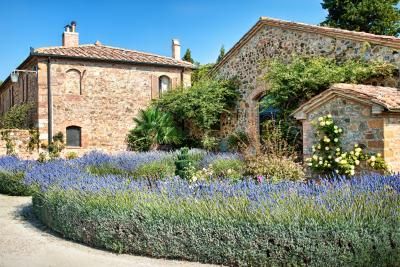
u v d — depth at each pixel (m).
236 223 4.36
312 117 8.76
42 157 13.34
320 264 3.96
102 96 17.88
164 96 17.80
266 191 5.18
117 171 10.20
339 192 4.80
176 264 4.49
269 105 12.65
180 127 17.44
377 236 3.87
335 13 24.64
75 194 5.84
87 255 4.89
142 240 4.82
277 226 4.14
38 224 6.68
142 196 5.34
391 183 5.18
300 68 11.62
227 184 5.57
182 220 4.61
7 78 21.95
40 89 16.66
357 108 7.81
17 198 9.44
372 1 23.28
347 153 7.91
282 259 4.11
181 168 8.68
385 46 9.68
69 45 19.64
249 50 14.55
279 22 12.89
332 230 3.93
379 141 7.42
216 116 15.69
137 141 17.75
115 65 18.19
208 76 17.16
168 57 20.55
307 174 8.78
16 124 18.22
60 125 17.00
